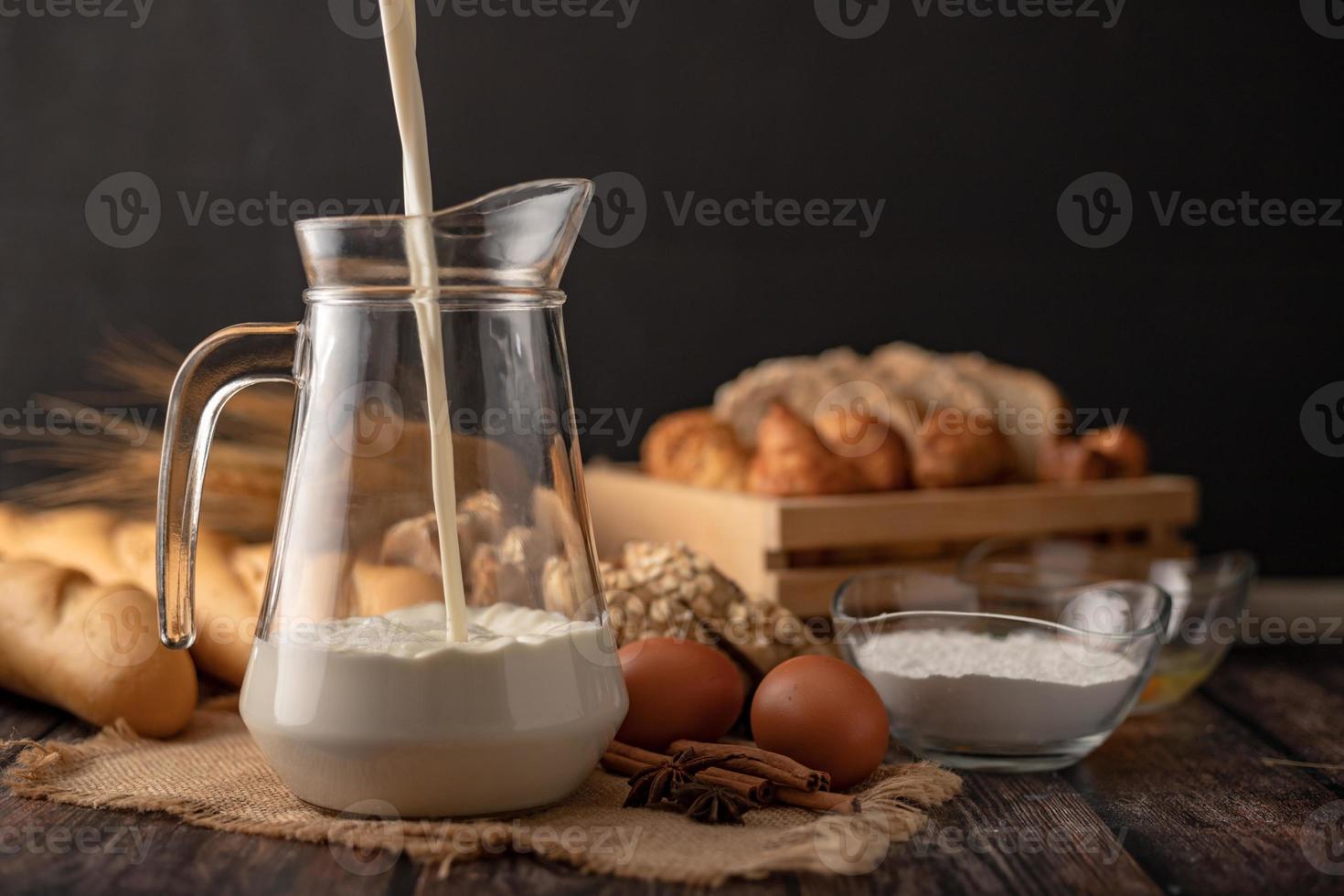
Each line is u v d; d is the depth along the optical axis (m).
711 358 1.39
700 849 0.70
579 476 0.74
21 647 0.87
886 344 1.40
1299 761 0.85
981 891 0.68
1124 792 0.79
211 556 0.95
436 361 0.71
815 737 0.77
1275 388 1.43
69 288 1.36
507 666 0.69
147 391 1.30
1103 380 1.42
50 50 1.34
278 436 1.10
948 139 1.39
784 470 1.04
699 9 1.37
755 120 1.38
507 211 0.70
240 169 1.36
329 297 0.71
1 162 1.35
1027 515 1.05
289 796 0.75
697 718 0.81
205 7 1.34
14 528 1.04
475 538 0.72
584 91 1.36
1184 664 0.93
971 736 0.81
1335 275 1.42
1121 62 1.40
